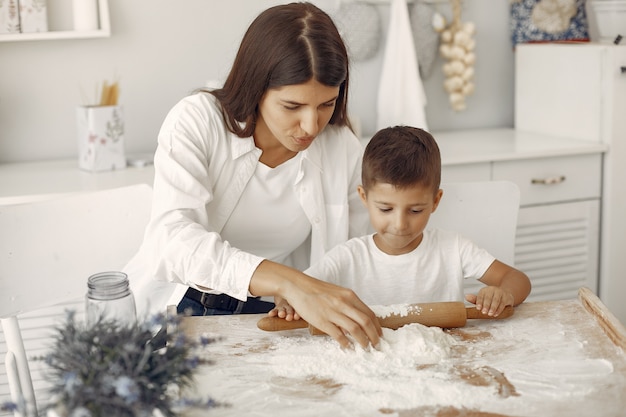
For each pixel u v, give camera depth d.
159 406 0.94
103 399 0.89
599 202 2.89
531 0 3.15
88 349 0.97
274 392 1.17
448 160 2.62
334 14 2.96
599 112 2.85
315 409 1.12
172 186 1.60
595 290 2.96
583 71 2.88
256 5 2.89
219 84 2.68
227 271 1.46
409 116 2.94
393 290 1.70
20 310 1.66
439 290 1.71
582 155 2.83
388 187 1.56
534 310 1.49
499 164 2.72
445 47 3.08
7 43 2.67
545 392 1.16
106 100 2.57
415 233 1.62
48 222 1.69
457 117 3.24
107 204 1.77
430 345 1.29
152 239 1.60
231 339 1.36
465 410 1.11
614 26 3.04
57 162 2.72
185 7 2.82
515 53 3.21
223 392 1.17
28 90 2.72
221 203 1.74
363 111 3.09
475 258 1.70
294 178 1.77
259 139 1.72
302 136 1.59
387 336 1.34
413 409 1.11
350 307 1.34
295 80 1.51
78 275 1.74
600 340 1.34
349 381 1.20
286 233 1.82
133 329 1.00
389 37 2.92
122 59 2.79
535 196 2.79
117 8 2.75
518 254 2.82
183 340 1.00
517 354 1.29
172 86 2.86
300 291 1.38
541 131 3.10
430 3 3.07
